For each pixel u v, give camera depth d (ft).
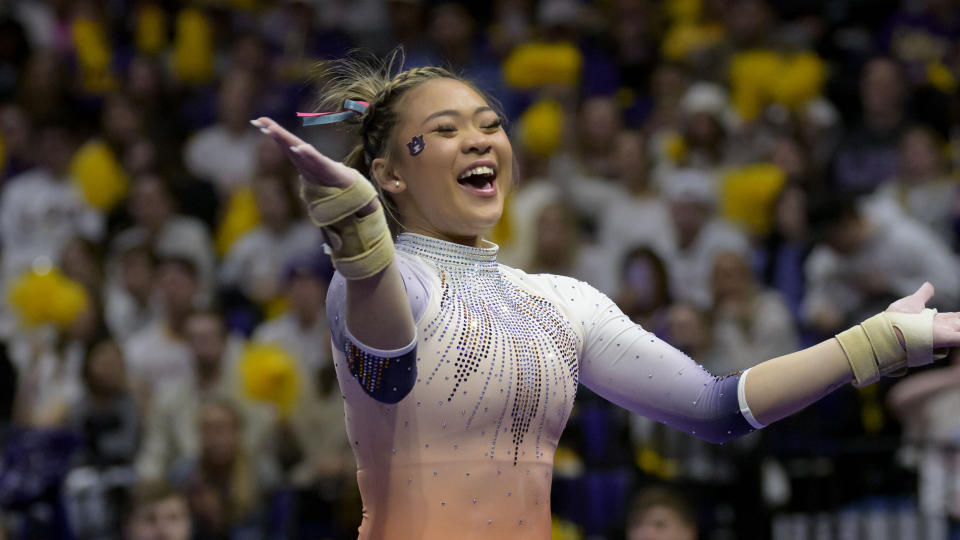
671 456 41.22
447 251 17.56
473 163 17.51
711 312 48.16
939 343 17.12
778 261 55.21
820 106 66.80
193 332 50.52
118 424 48.80
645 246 50.01
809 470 39.91
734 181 60.08
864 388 42.60
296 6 84.53
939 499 38.06
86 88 87.04
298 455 48.08
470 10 89.76
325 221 14.98
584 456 41.57
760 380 17.53
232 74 81.35
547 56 75.61
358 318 15.35
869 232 51.96
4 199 73.00
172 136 78.02
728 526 39.65
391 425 16.48
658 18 80.79
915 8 77.00
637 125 73.77
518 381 16.62
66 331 55.01
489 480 16.43
